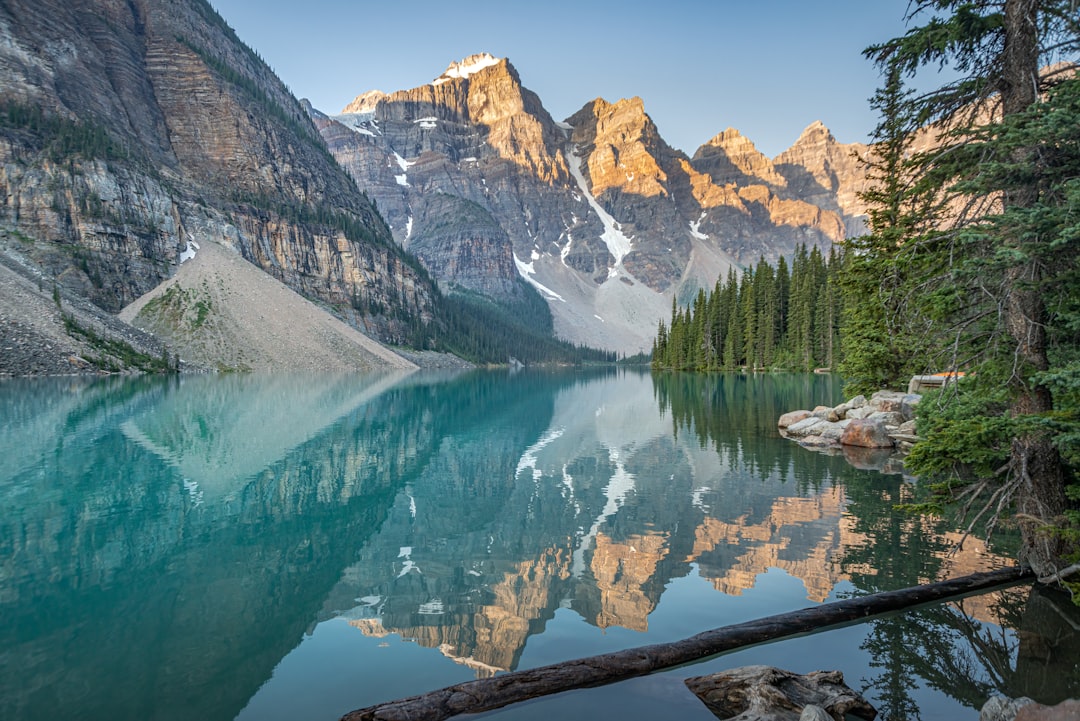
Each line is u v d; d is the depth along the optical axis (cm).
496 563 1317
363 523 1650
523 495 1975
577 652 895
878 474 2158
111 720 721
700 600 1082
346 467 2477
